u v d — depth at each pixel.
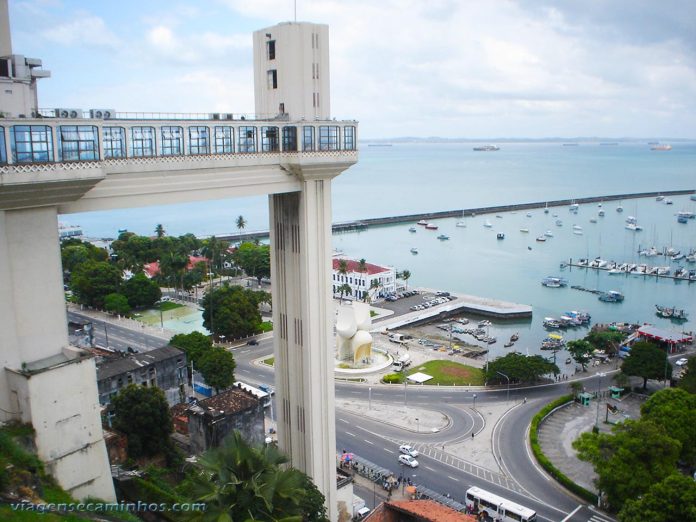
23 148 51.75
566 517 100.19
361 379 162.25
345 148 83.62
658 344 187.12
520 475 113.94
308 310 83.19
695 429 107.25
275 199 85.25
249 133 74.31
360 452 123.56
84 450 57.31
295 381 87.62
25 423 53.69
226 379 144.25
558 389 155.62
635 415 139.12
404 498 105.94
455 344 196.12
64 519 49.47
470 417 139.25
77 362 56.25
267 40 82.50
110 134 60.47
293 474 51.88
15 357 54.44
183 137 67.25
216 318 188.75
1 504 46.75
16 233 53.62
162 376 141.75
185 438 118.88
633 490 95.25
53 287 56.81
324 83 83.75
